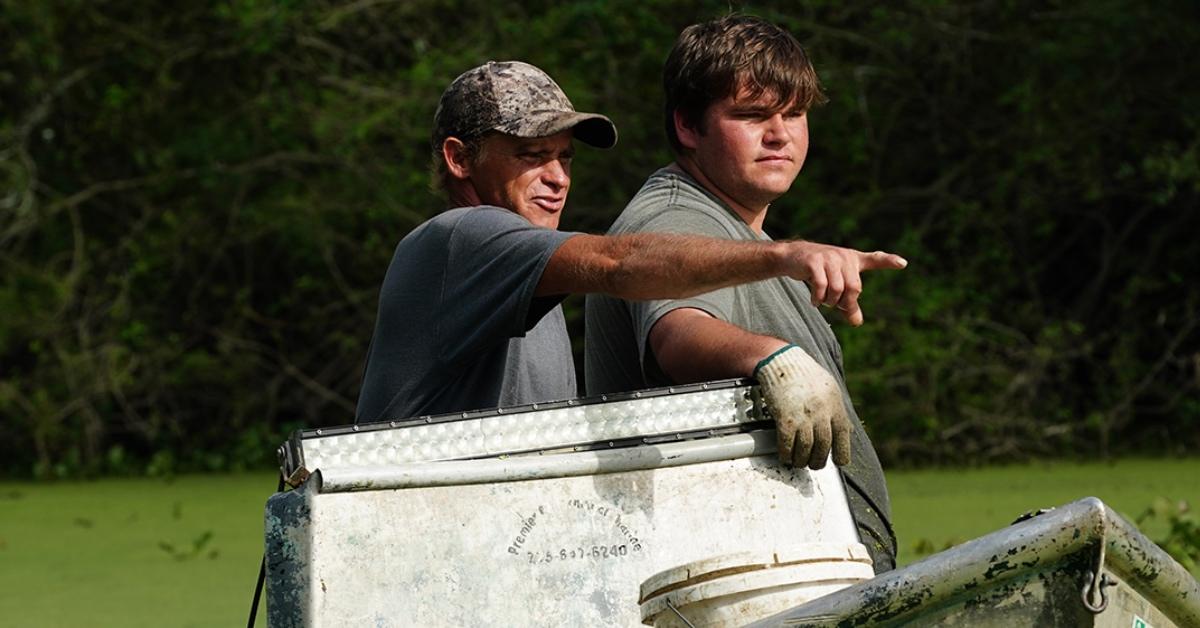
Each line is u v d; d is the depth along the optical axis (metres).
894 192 31.45
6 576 17.69
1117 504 20.91
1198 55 30.95
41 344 34.09
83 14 34.03
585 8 31.39
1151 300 32.44
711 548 6.61
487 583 6.35
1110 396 31.06
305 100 33.94
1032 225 32.41
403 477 6.27
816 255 5.82
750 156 7.98
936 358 29.88
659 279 6.23
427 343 7.44
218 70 34.62
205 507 24.42
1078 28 30.80
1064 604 5.16
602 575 6.48
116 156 35.09
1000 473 26.41
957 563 5.15
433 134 8.71
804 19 31.97
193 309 33.97
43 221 33.75
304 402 34.62
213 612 15.16
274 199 33.81
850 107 31.55
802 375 6.62
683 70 8.08
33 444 33.62
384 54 35.62
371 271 34.41
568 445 6.60
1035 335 31.69
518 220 7.29
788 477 6.75
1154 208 32.31
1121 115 30.91
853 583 5.98
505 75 8.49
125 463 33.97
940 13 31.81
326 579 6.16
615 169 32.22
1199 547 16.61
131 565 18.38
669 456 6.61
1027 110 30.47
